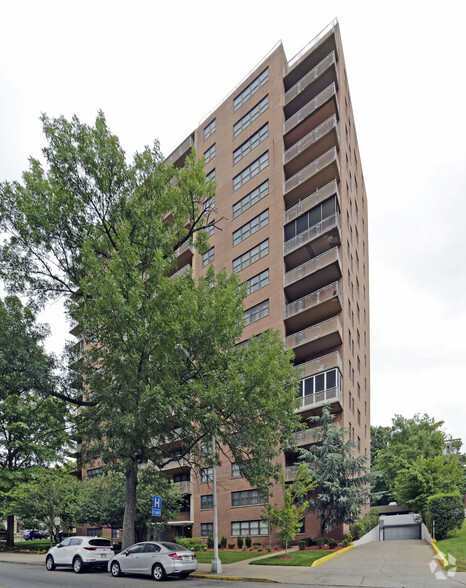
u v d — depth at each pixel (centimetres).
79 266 2394
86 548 2331
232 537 3822
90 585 1725
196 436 2277
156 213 2475
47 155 2405
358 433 4378
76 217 2375
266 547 3216
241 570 2112
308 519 3406
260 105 4603
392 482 5694
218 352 2222
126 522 2295
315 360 3722
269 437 2192
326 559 2389
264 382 2116
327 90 4088
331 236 3778
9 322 2267
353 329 4378
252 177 4503
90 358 2483
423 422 5844
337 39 4303
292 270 3975
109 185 2428
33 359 2256
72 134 2408
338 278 3831
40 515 3706
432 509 3041
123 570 2066
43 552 3841
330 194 3862
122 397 2050
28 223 2319
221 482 4034
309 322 3909
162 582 1820
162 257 2358
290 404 2247
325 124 4041
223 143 4934
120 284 2153
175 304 2138
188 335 2127
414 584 1554
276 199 4212
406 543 3122
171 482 3744
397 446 5691
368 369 5434
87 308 2203
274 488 3559
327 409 3400
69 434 2541
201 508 4222
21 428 4528
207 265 4741
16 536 7581
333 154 3944
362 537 3391
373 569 1964
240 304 2383
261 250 4234
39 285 2423
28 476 4453
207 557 2756
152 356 2142
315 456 3186
